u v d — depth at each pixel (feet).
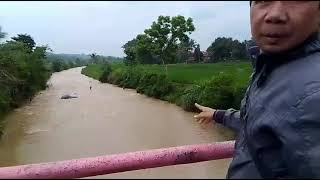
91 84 155.43
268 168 2.69
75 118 69.41
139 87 112.37
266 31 2.73
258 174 2.75
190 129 53.88
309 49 2.82
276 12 2.66
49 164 3.49
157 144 47.09
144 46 136.15
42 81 127.13
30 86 100.12
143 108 80.12
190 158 3.96
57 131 57.82
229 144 4.12
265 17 2.71
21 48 108.58
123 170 3.69
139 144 47.42
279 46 2.76
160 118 66.44
